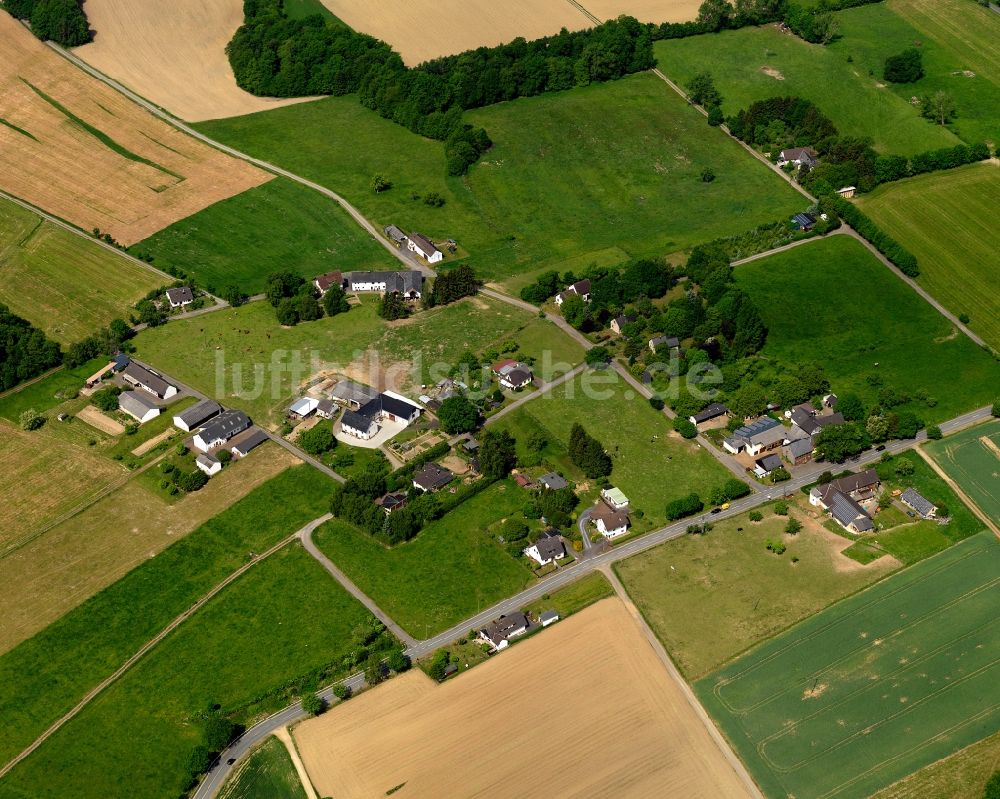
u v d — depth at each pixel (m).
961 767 155.75
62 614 183.50
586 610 181.38
